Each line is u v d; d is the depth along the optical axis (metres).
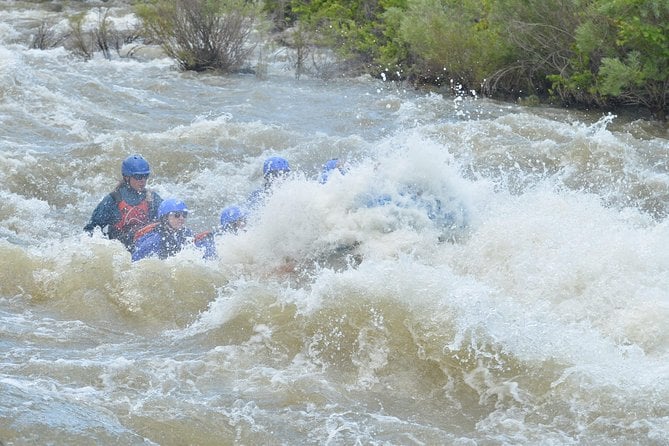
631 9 33.25
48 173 25.95
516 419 11.98
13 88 33.81
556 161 27.30
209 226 22.64
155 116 33.50
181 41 43.53
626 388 12.40
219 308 15.05
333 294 14.52
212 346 14.04
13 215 22.70
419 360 13.42
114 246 17.08
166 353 13.77
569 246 16.47
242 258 17.94
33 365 12.70
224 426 11.47
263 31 46.88
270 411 11.96
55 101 33.31
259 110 34.91
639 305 14.66
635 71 33.00
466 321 13.74
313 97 37.44
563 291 15.48
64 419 10.87
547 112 35.69
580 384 12.52
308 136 30.30
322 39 45.28
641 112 35.75
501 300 14.84
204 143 29.05
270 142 29.48
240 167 27.41
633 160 27.22
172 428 11.26
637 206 24.03
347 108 35.28
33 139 29.28
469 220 18.17
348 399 12.51
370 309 14.20
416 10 40.09
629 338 14.07
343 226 17.84
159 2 43.84
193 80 41.25
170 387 12.48
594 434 11.55
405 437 11.40
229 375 13.02
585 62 36.34
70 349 13.70
